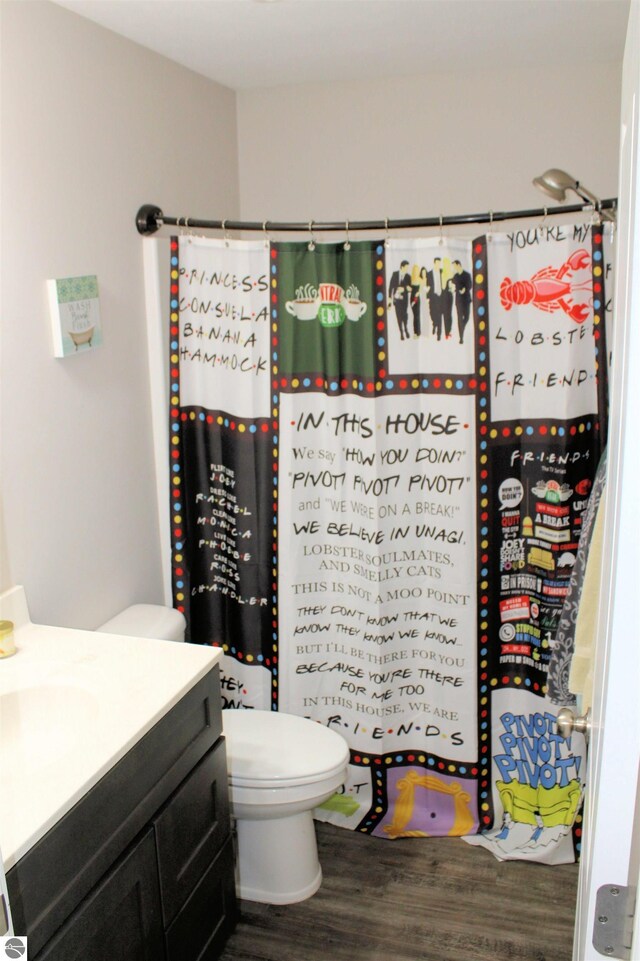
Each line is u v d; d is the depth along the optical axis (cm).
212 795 185
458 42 229
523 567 232
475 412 221
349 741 252
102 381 216
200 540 254
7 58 173
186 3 187
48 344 193
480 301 214
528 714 239
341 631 246
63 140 194
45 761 152
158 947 165
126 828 150
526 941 209
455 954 205
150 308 236
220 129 282
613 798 83
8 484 183
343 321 222
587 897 95
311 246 219
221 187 285
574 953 143
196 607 259
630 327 74
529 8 196
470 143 277
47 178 189
